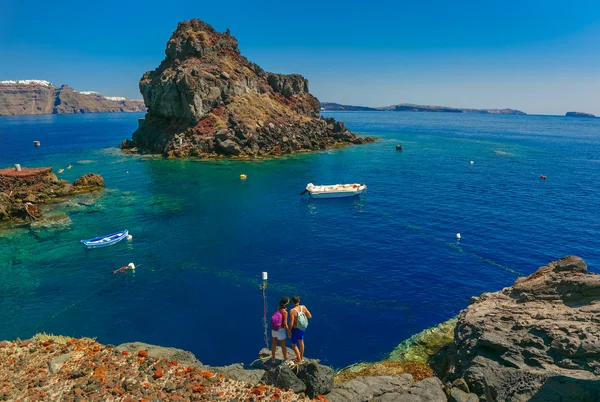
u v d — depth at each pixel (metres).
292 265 32.94
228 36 122.75
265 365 13.87
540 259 34.03
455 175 72.19
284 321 13.45
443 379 17.41
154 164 80.00
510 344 15.69
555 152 105.31
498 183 65.19
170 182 64.62
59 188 54.53
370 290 28.50
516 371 14.44
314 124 112.94
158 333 23.56
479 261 33.69
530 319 16.70
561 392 12.47
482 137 151.38
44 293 28.34
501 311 18.16
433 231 41.50
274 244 37.88
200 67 100.94
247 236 40.12
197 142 89.25
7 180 51.94
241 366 14.06
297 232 41.47
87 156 91.19
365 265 32.88
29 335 23.47
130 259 34.22
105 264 33.19
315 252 35.78
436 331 23.19
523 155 98.50
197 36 110.25
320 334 23.02
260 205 52.09
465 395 14.08
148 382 11.37
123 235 38.56
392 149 107.56
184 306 26.55
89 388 10.70
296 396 11.61
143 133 101.94
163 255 35.06
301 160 86.81
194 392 11.23
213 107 97.00
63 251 35.78
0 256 34.59
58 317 25.33
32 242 37.84
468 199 54.84
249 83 110.38
